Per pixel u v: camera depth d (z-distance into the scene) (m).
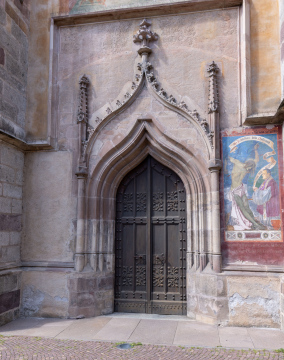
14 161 7.59
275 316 6.55
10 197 7.40
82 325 6.68
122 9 7.90
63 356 5.06
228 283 6.77
